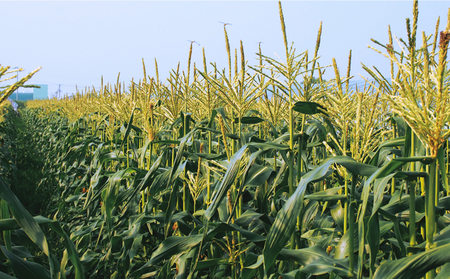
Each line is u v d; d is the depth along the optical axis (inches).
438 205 95.6
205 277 146.5
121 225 171.9
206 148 173.5
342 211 106.4
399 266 67.9
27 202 290.5
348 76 110.4
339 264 89.8
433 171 69.2
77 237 172.4
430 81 71.6
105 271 160.7
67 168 296.5
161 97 185.0
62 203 219.6
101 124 297.0
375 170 77.1
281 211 85.1
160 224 157.1
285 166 127.6
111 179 147.2
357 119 86.7
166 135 204.5
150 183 147.0
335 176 111.7
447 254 64.1
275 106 149.9
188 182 136.5
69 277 162.9
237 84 122.9
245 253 129.3
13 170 341.1
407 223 107.6
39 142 605.0
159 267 153.8
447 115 61.7
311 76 113.9
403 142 96.0
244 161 118.3
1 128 386.6
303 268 88.6
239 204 129.3
